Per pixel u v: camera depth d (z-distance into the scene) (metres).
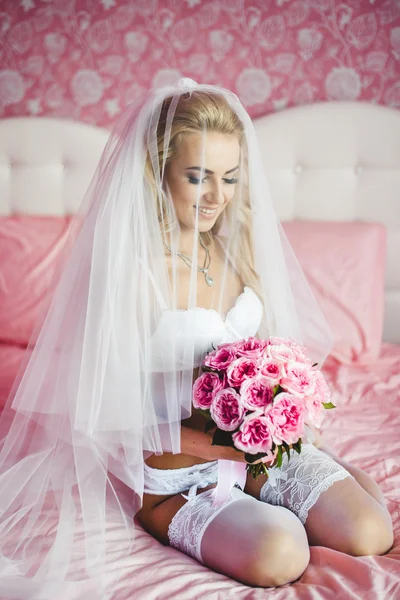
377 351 2.60
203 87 1.56
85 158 2.89
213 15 2.87
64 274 1.53
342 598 1.23
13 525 1.47
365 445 1.92
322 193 2.87
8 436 1.58
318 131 2.82
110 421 1.43
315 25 2.85
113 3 2.88
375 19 2.82
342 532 1.39
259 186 1.64
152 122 1.47
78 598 1.26
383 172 2.83
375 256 2.67
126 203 1.46
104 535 1.42
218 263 1.66
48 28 2.92
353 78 2.87
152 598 1.24
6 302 2.55
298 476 1.50
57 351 1.52
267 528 1.32
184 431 1.48
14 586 1.29
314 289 2.60
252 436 1.30
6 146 2.89
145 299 1.46
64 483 1.49
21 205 2.94
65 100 2.96
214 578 1.32
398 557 1.38
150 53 2.92
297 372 1.36
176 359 1.49
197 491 1.51
